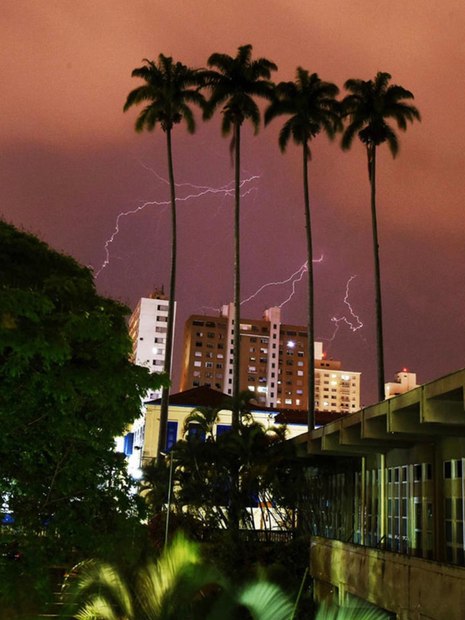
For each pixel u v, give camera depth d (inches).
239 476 1525.6
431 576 540.1
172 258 2143.2
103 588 457.1
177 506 1550.2
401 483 879.7
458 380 528.4
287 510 1485.0
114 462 617.3
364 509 1017.5
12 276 623.2
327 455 1165.7
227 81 2145.7
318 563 882.1
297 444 1241.4
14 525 538.9
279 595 440.1
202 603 428.5
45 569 518.6
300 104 2079.2
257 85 2135.8
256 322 7386.8
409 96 2021.4
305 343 7588.6
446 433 677.3
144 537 602.5
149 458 2293.3
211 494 1550.2
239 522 1510.8
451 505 724.0
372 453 1000.2
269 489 1467.8
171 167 2233.0
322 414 2618.1
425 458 797.2
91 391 534.0
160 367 6663.4
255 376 7249.0
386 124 2025.1
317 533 1307.8
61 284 590.9
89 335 523.8
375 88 2037.4
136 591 442.6
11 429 521.7
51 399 538.6
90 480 578.6
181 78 2217.0
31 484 548.7
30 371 519.5
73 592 485.7
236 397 1720.0
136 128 2237.9
